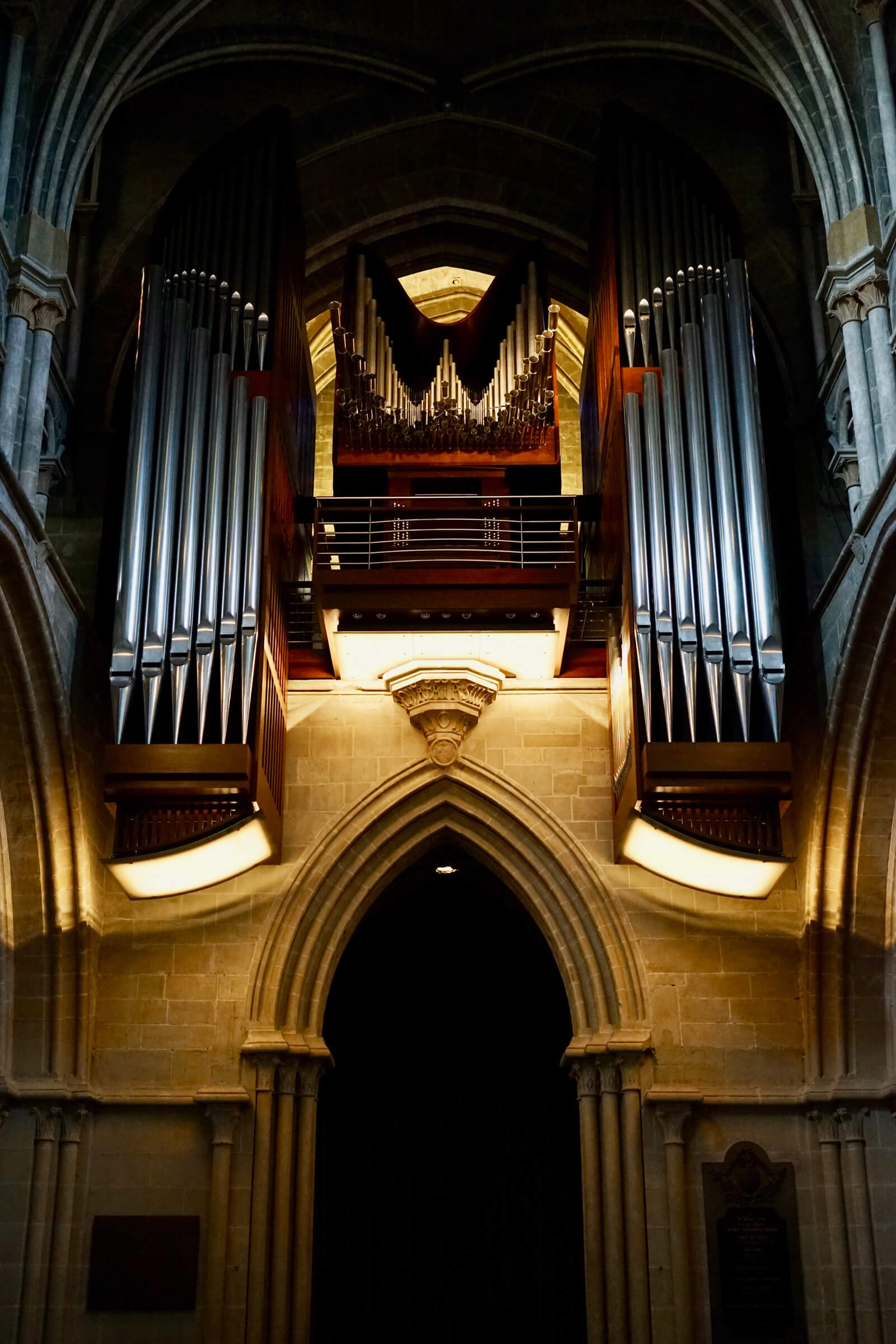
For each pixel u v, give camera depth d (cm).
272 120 2116
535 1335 2511
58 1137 1834
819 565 2006
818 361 2067
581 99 2258
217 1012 1927
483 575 1902
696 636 1789
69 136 1845
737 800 1828
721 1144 1866
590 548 2239
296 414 2161
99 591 2031
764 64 1947
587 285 2345
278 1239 1833
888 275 1734
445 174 2306
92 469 2084
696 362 1928
